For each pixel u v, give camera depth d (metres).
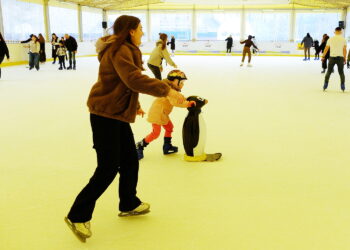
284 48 27.83
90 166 3.48
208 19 29.09
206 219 2.44
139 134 4.57
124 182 2.33
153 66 7.75
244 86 9.34
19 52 17.58
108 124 2.02
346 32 27.05
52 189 2.95
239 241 2.16
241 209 2.58
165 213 2.53
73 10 24.59
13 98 7.39
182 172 3.29
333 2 25.36
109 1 26.34
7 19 17.00
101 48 2.00
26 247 2.11
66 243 2.16
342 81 8.34
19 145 4.16
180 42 29.06
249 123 5.19
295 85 9.62
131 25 2.00
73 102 6.97
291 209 2.58
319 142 4.27
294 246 2.11
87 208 2.09
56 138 4.46
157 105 3.49
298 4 27.17
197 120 3.49
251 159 3.65
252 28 28.86
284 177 3.19
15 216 2.49
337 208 2.60
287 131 4.76
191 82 10.12
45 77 11.55
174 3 28.06
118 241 2.18
